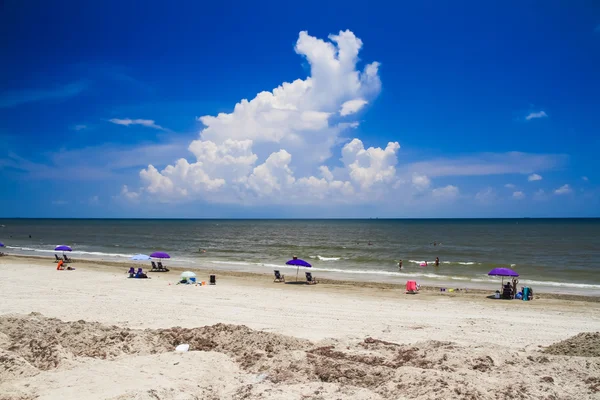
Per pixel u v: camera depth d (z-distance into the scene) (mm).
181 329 13750
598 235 110438
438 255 56844
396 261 48594
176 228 164750
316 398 8094
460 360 10195
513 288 26219
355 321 18562
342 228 174625
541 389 8477
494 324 18391
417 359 10484
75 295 23219
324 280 33094
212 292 25750
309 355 10711
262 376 9531
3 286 25797
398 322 18562
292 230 151875
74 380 8797
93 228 154125
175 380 8953
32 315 15023
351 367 9758
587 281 34750
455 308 22266
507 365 10062
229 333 12930
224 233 123438
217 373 9633
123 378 8938
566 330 17453
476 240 91062
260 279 33406
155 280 30750
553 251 63188
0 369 9062
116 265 40906
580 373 9461
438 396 7750
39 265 38906
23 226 170875
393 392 8312
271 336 12477
